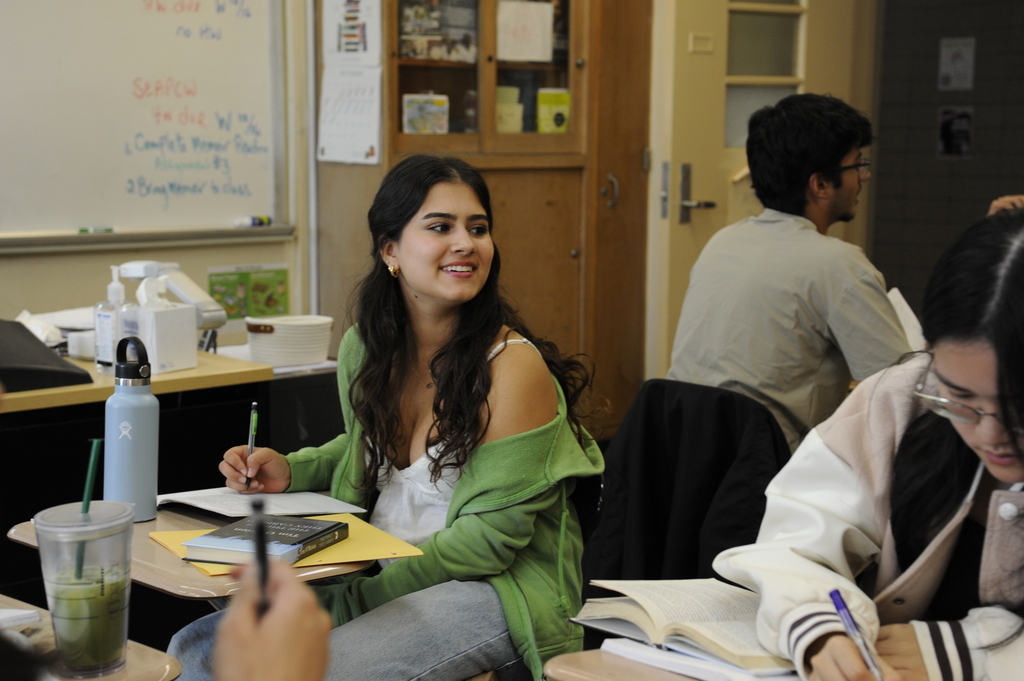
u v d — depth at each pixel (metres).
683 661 1.08
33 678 0.63
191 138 3.68
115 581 1.08
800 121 2.22
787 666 1.06
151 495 1.59
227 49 3.72
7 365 2.11
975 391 0.95
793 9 4.58
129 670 1.09
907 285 6.00
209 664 1.55
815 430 1.25
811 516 1.20
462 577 1.63
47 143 3.35
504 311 1.80
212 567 1.33
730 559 1.21
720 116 4.47
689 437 1.84
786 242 2.23
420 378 1.83
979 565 1.14
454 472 1.73
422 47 3.82
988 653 1.04
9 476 2.21
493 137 4.03
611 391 4.54
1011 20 5.49
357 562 1.37
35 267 3.36
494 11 3.96
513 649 1.61
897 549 1.17
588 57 4.20
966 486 1.10
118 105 3.48
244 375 2.44
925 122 5.81
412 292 1.78
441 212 1.72
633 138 4.42
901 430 1.18
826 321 2.16
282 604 0.75
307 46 3.93
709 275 2.31
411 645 1.51
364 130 3.77
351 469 1.84
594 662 1.10
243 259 3.87
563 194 4.27
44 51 3.31
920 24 5.73
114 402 1.56
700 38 4.36
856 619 1.07
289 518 1.49
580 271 4.37
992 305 0.92
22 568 2.25
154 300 2.38
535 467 1.66
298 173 3.97
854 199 2.31
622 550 1.88
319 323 2.75
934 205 5.85
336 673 1.44
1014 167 5.59
